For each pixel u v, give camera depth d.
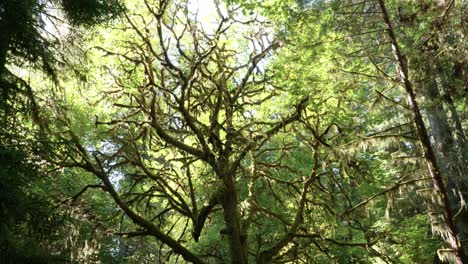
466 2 9.80
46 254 7.24
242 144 14.32
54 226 8.56
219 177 13.69
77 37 9.82
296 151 16.72
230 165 14.97
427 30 10.16
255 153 15.70
